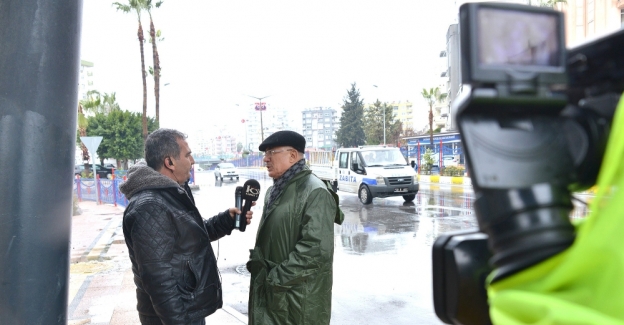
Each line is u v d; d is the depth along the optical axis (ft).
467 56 2.04
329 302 8.29
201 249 7.85
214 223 10.03
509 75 2.02
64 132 5.80
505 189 1.97
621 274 1.68
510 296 1.98
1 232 5.37
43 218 5.58
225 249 28.02
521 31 2.13
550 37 2.19
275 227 8.46
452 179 80.59
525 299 1.90
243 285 20.61
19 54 5.38
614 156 1.83
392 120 223.92
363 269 22.80
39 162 5.53
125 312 16.29
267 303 8.27
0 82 5.33
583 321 1.68
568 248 1.94
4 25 5.34
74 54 5.92
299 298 7.93
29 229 5.47
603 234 1.76
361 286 19.98
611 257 1.72
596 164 2.20
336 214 8.81
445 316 2.77
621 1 73.77
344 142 225.15
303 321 7.93
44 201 5.59
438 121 216.95
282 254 8.36
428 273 21.80
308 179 8.62
